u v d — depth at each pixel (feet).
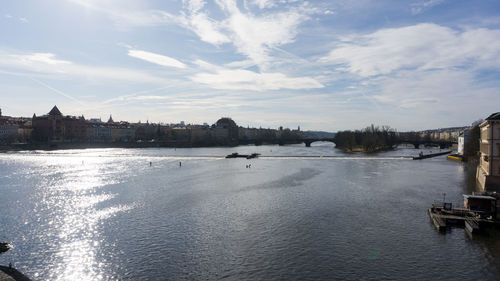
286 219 216.95
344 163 565.94
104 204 258.78
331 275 141.69
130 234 190.70
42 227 203.31
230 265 151.43
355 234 188.55
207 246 172.65
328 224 206.39
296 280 137.90
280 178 389.39
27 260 157.69
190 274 143.43
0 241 180.86
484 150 330.54
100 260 157.38
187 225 205.87
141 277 141.38
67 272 146.20
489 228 194.29
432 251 164.35
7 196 288.30
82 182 361.10
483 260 153.89
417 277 139.54
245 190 313.32
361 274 142.41
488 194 222.28
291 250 167.22
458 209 217.77
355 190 310.65
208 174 428.15
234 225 205.46
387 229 196.34
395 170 461.37
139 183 354.95
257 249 168.66
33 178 388.78
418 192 300.40
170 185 342.23
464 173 428.56
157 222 212.23
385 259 156.46
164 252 165.68
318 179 379.55
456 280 136.87
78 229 199.72
